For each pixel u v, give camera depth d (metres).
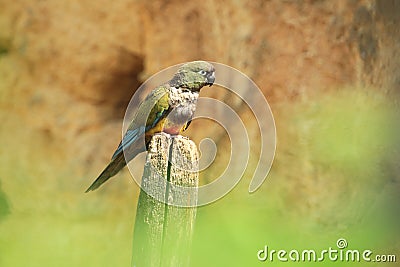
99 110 17.98
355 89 11.96
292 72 12.52
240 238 7.08
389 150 10.87
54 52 17.70
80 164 17.58
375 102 11.70
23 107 17.95
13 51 17.98
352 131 11.30
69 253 14.90
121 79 17.77
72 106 17.89
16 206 16.72
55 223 15.95
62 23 17.55
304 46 12.55
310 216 11.11
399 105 11.70
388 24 11.93
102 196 16.47
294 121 11.91
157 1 16.03
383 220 8.25
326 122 11.64
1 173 17.56
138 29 16.86
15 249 13.84
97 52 17.42
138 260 6.31
